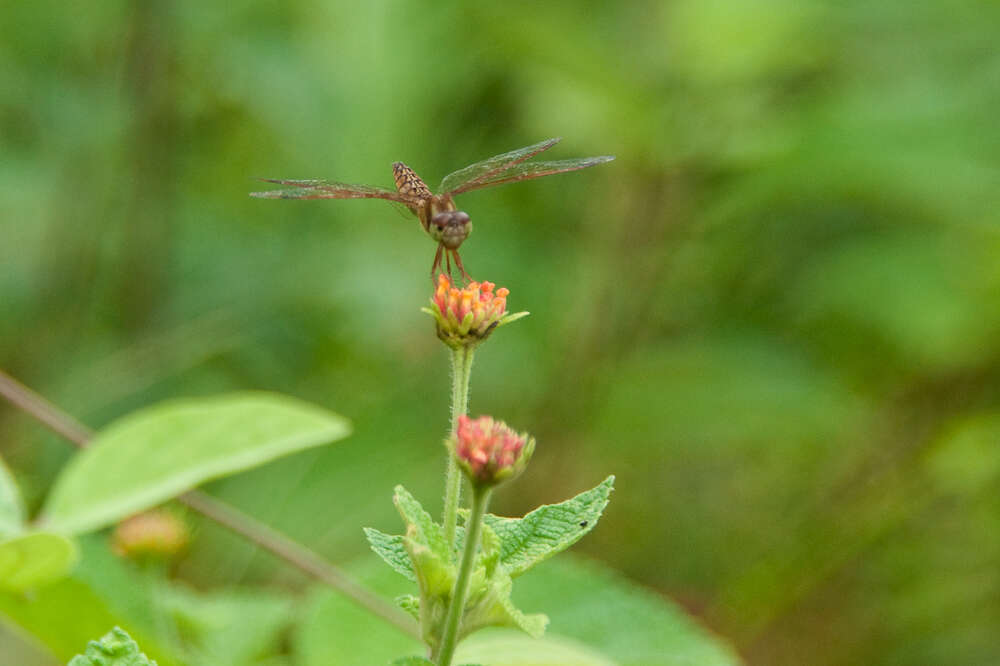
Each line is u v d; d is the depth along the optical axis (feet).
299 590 3.27
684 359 4.53
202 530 3.27
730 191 4.42
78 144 4.47
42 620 2.75
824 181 4.09
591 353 4.56
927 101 4.10
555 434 4.51
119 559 2.92
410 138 4.46
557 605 2.84
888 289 4.33
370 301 4.33
